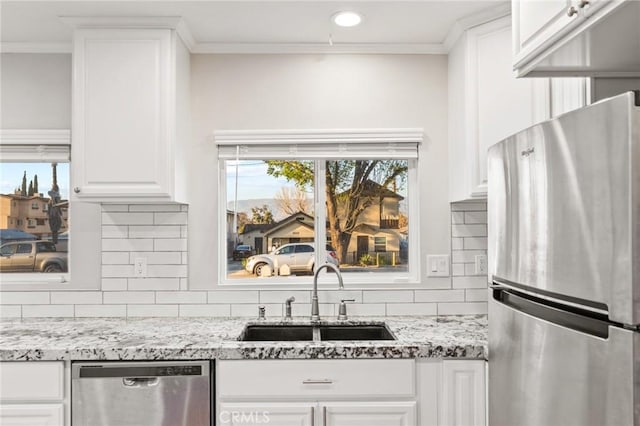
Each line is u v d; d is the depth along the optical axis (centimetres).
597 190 91
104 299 248
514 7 160
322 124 256
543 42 142
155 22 222
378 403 185
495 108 214
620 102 86
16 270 256
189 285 250
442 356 186
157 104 223
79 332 212
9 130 250
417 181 257
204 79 255
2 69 252
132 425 183
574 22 126
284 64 257
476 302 252
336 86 256
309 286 252
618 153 86
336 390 184
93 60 223
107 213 250
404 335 203
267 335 235
